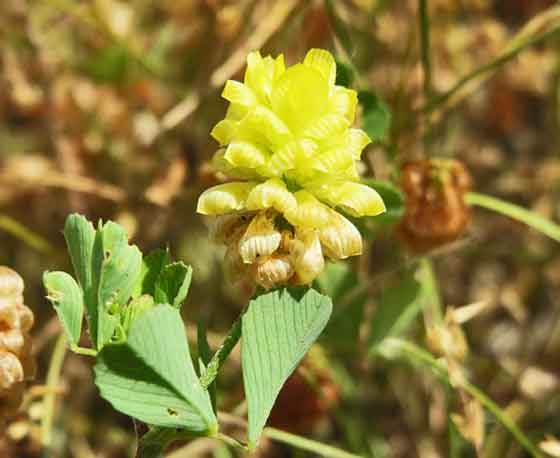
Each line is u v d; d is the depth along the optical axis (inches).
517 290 5.4
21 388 3.4
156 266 3.1
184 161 5.0
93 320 3.0
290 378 4.4
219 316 5.2
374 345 4.3
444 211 4.1
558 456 4.2
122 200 5.1
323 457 4.6
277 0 5.0
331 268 4.3
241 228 3.0
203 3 5.3
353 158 3.0
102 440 5.0
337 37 4.4
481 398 4.2
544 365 5.2
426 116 4.6
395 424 5.1
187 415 2.9
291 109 3.0
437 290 5.3
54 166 5.4
